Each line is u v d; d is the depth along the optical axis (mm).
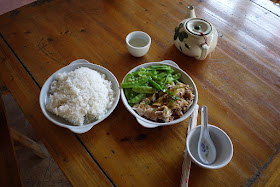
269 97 1031
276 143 889
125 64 1151
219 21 1354
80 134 903
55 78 1018
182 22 1118
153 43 1247
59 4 1458
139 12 1410
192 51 1093
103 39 1263
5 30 1310
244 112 977
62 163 831
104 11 1415
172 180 799
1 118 938
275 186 783
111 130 918
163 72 1024
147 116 903
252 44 1240
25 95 1031
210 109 982
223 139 781
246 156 850
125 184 786
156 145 880
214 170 813
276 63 1161
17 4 2414
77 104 901
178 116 899
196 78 1094
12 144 890
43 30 1308
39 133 906
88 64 1063
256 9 1438
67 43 1241
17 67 1136
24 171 1600
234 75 1110
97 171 812
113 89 1017
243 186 784
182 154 859
